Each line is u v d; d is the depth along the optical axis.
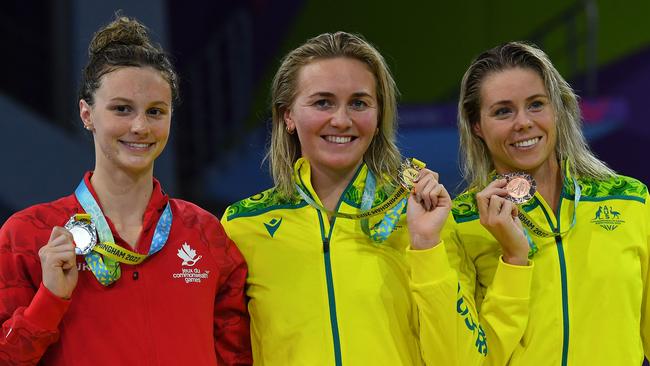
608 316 5.58
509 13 16.92
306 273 5.59
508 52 5.89
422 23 17.19
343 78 5.48
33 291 4.98
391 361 5.47
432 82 17.25
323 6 17.36
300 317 5.51
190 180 16.61
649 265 5.79
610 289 5.61
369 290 5.52
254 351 5.75
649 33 16.17
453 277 5.32
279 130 5.94
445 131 15.58
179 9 17.30
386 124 5.82
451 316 5.28
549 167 6.00
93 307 5.00
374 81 5.65
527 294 5.48
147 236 5.24
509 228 5.42
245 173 16.45
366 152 5.91
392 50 17.30
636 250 5.73
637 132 16.17
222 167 16.80
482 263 5.95
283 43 17.45
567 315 5.62
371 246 5.66
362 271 5.57
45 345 4.79
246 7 17.45
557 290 5.66
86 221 4.96
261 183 16.39
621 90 16.44
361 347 5.43
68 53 15.65
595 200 5.85
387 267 5.62
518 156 5.78
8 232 5.03
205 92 17.64
